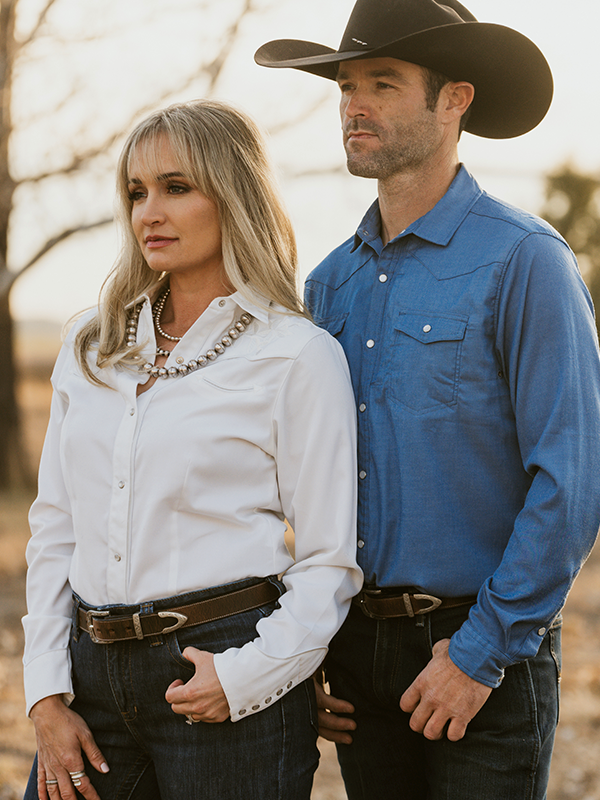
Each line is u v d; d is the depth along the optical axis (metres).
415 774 2.10
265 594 1.83
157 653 1.75
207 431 1.79
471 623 1.79
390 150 1.95
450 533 1.88
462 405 1.87
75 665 1.86
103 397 1.89
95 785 1.85
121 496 1.79
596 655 5.33
